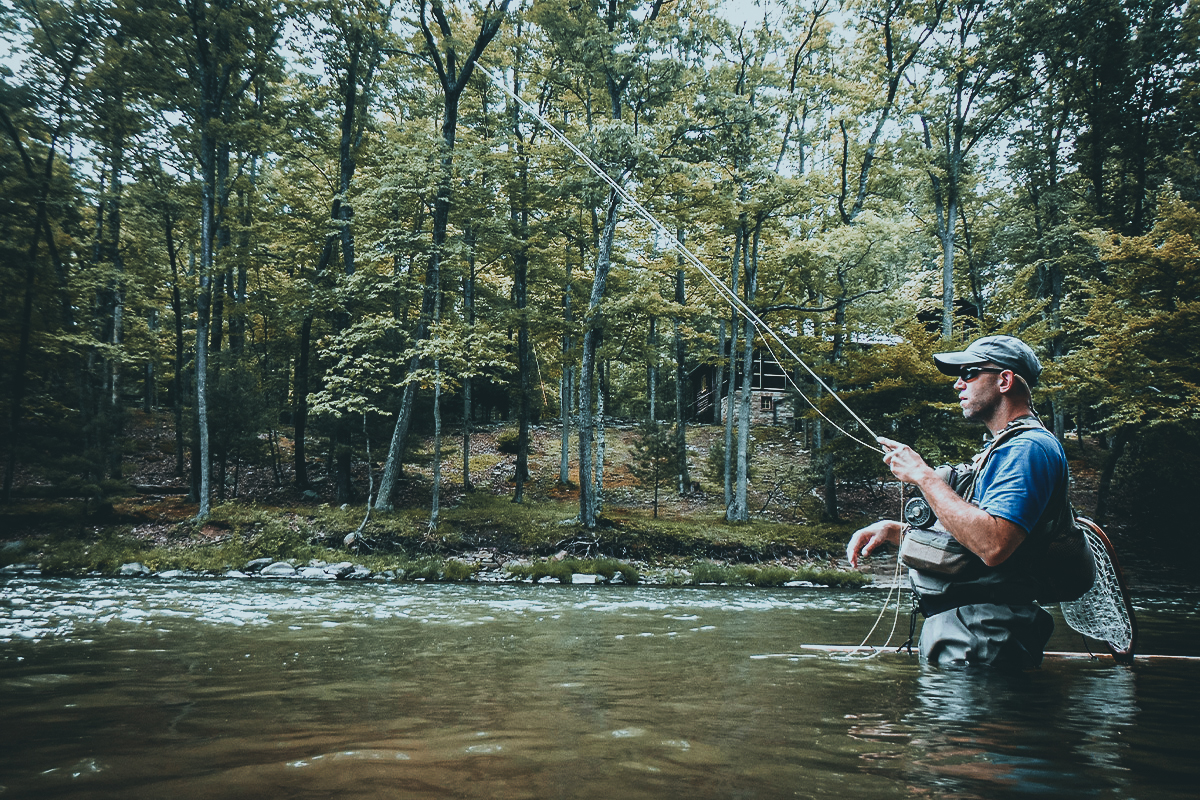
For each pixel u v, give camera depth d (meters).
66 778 1.34
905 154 21.64
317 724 1.85
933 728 1.82
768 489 26.19
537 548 17.02
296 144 20.61
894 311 21.56
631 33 17.92
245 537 16.31
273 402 25.84
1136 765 1.50
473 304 19.98
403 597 9.03
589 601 8.96
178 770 1.40
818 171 21.39
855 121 22.73
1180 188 21.44
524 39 21.00
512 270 22.16
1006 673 2.71
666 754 1.54
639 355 21.77
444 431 32.62
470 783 1.31
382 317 18.25
